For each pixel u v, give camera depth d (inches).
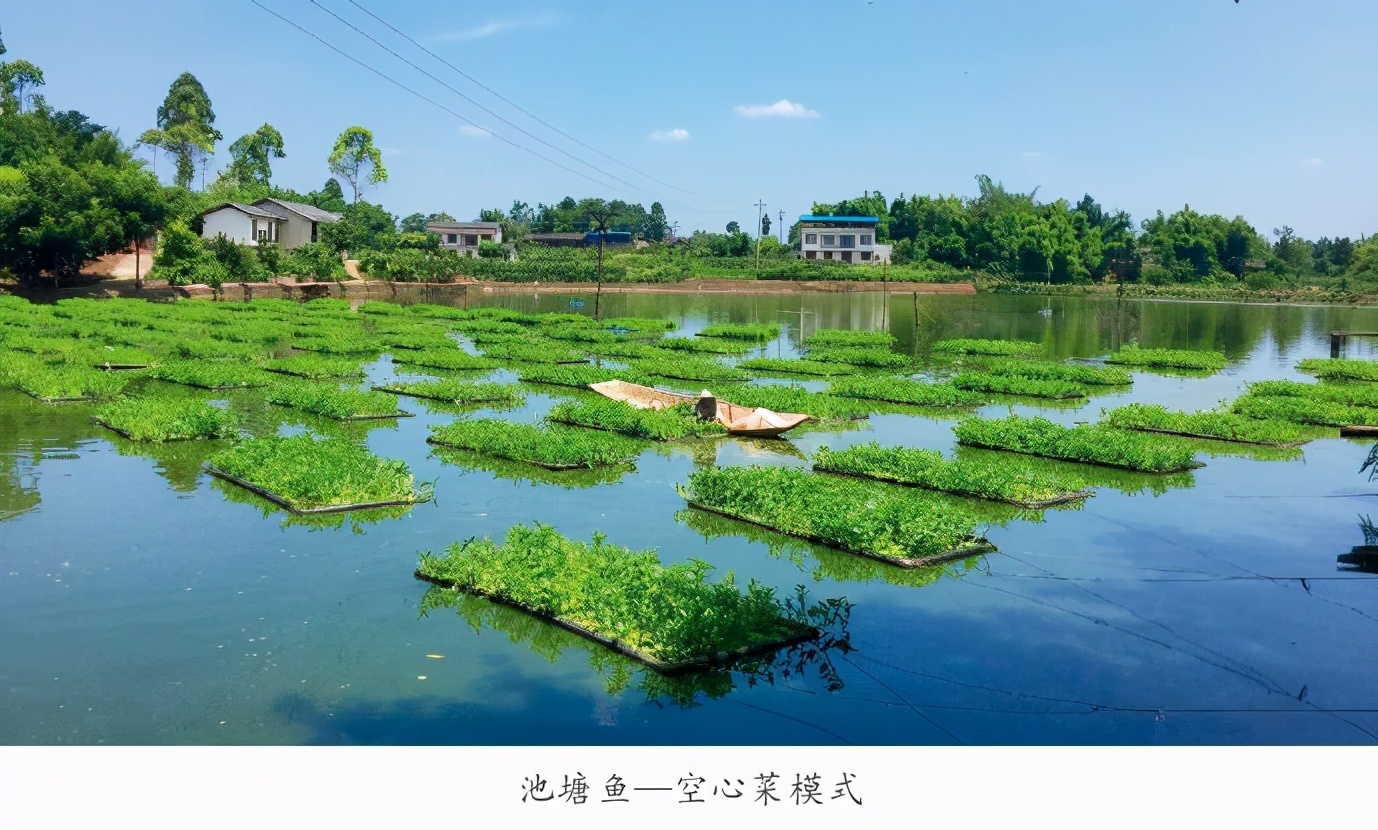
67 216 2352.4
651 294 3973.9
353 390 1136.2
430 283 3457.2
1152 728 423.2
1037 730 420.5
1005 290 4512.8
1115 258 5012.3
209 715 422.0
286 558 608.4
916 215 5506.9
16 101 2945.4
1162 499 788.6
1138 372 1696.6
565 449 845.2
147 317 1921.8
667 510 725.9
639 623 484.4
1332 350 1720.0
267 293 2864.2
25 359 1330.0
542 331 2146.9
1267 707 443.2
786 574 598.5
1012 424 1005.2
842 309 3287.4
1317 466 920.9
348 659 475.2
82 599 541.6
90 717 418.9
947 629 521.3
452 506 725.3
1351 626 531.5
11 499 727.1
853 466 832.3
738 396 1192.8
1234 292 4313.5
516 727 416.8
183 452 886.4
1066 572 609.9
